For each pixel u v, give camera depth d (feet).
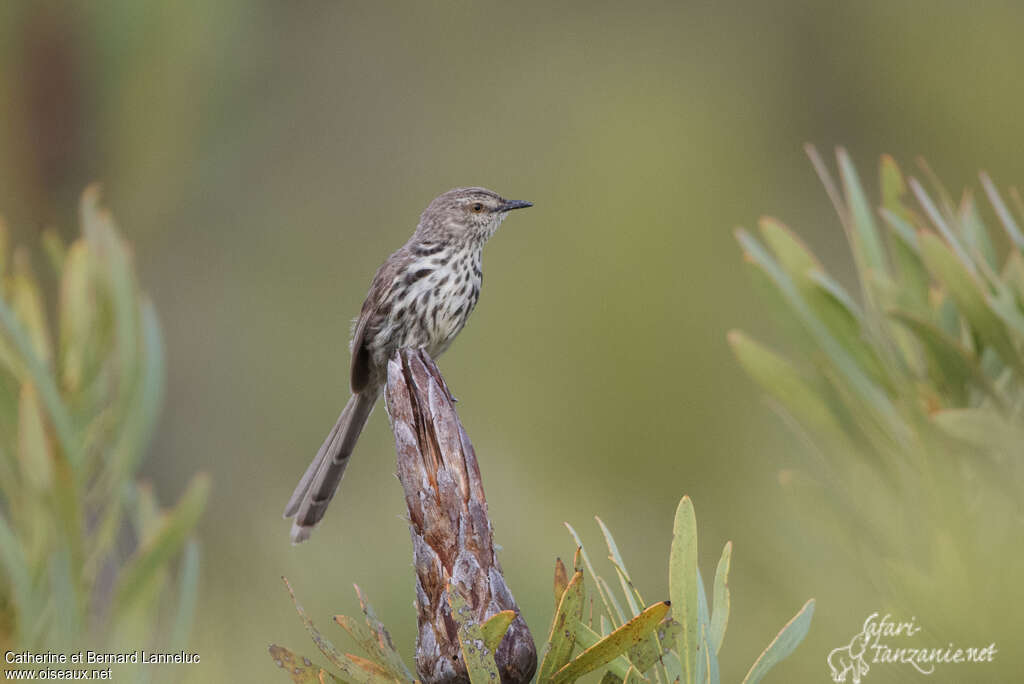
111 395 18.89
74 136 25.32
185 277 34.81
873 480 13.35
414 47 38.86
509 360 25.29
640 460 22.47
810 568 15.20
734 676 15.89
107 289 18.74
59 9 24.93
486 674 10.65
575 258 26.50
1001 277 13.98
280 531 22.16
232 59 27.12
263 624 19.48
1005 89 32.19
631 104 32.73
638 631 10.34
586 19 38.17
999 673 12.20
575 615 10.71
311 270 36.52
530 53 37.91
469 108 38.19
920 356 13.83
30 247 24.31
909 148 33.73
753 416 21.72
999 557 12.25
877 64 34.63
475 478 11.86
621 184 28.71
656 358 23.66
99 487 18.03
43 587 17.17
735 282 26.03
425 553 11.73
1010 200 30.55
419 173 37.86
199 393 34.06
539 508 22.30
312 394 35.01
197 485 17.37
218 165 27.45
